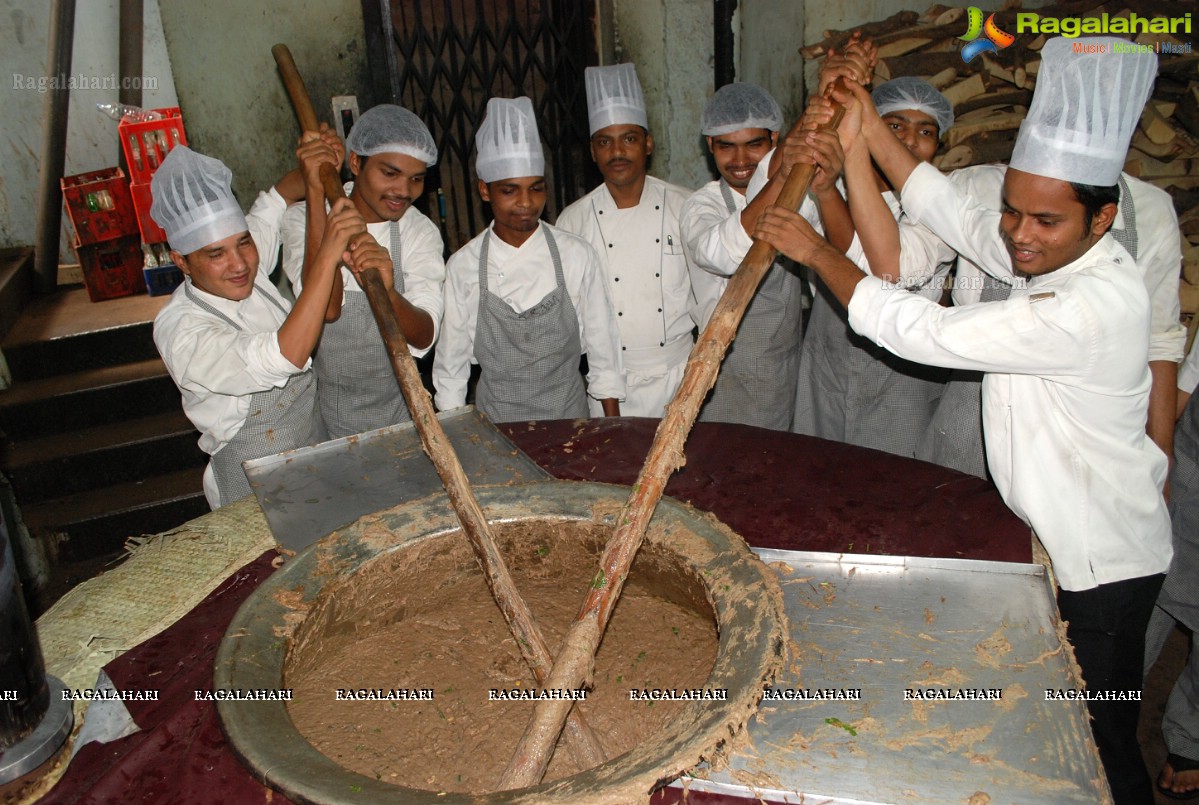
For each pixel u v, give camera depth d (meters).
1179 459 2.21
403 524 1.58
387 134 2.30
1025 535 1.58
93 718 1.27
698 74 4.47
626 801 1.00
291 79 2.34
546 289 2.57
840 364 2.60
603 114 2.77
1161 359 1.94
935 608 1.37
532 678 1.49
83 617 1.51
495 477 1.81
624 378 2.81
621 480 1.83
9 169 4.53
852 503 1.70
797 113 4.08
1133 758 1.71
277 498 1.78
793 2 3.99
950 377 2.27
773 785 1.06
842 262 1.69
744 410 2.79
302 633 1.38
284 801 1.09
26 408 3.78
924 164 1.93
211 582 1.58
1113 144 1.35
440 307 2.51
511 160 2.39
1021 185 1.42
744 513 1.69
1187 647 2.94
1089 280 1.44
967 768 1.08
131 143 4.14
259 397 2.12
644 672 1.50
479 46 4.38
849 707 1.18
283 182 2.64
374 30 4.00
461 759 1.32
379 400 2.56
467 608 1.67
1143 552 1.62
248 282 2.11
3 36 4.33
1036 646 1.28
